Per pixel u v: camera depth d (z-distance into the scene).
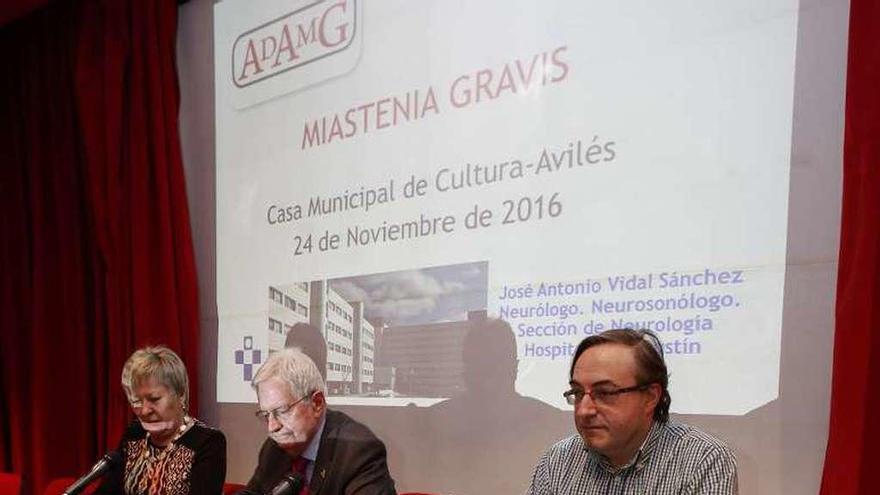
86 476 1.80
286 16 2.38
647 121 1.58
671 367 1.51
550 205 1.73
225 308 2.53
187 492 1.76
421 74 2.01
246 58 2.51
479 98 1.88
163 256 2.61
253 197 2.47
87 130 2.79
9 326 3.12
